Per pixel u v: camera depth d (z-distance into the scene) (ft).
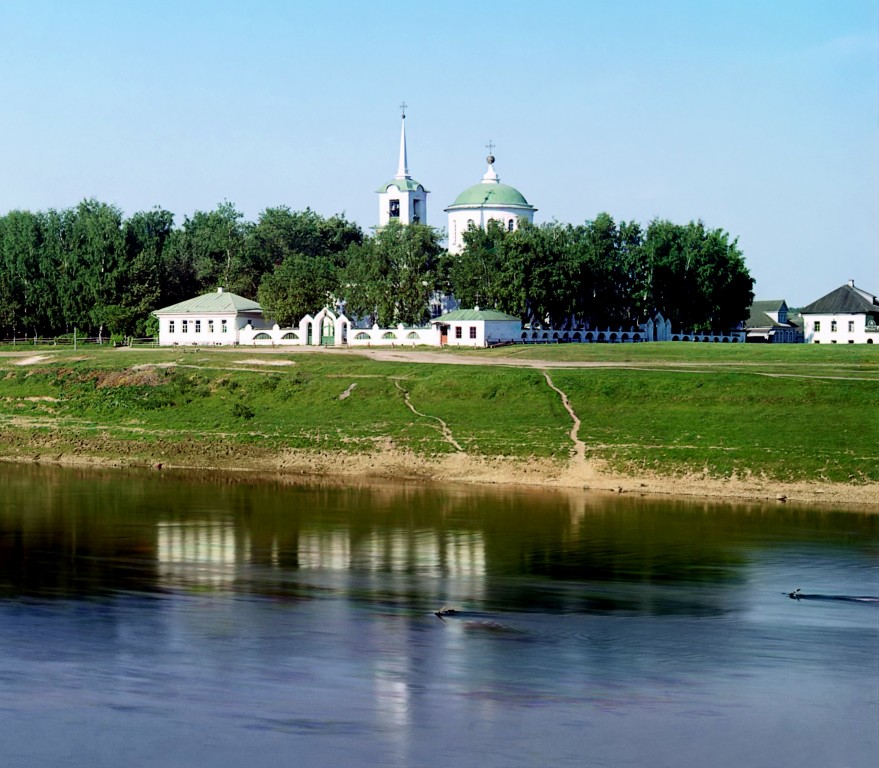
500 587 167.84
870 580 173.47
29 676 123.54
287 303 531.91
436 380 356.18
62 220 625.82
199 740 106.32
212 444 322.14
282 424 332.80
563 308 526.16
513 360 405.80
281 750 104.27
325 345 500.33
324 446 311.47
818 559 188.65
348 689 120.47
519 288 512.63
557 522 223.92
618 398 327.67
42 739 106.32
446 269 552.00
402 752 104.12
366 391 354.74
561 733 108.68
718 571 179.32
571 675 125.90
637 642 138.72
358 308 539.29
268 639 138.72
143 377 384.68
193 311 534.37
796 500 249.75
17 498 254.27
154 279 618.44
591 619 149.38
